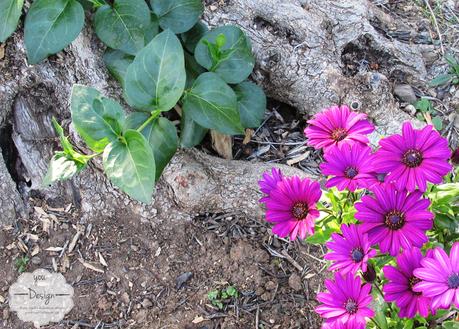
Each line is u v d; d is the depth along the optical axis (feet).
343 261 0.99
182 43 1.49
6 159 1.55
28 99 1.49
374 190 1.00
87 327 1.46
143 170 1.17
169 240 1.54
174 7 1.43
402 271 0.96
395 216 0.98
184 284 1.50
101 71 1.47
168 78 1.24
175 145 1.34
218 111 1.36
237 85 1.51
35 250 1.55
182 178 1.50
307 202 1.06
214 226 1.56
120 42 1.36
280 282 1.49
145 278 1.51
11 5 1.30
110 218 1.57
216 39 1.36
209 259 1.52
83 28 1.44
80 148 1.51
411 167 1.00
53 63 1.47
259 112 1.51
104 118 1.20
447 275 0.90
